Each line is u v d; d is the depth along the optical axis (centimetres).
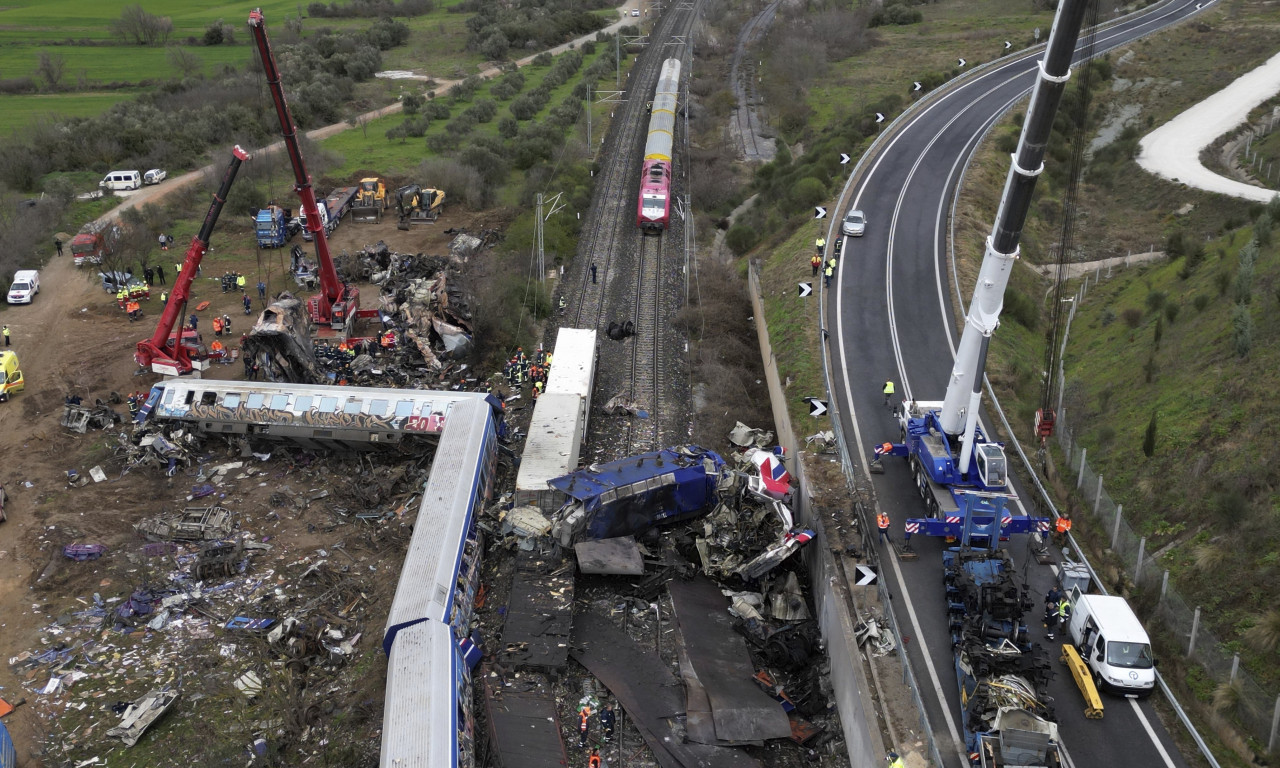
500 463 4647
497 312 5956
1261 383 3897
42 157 9662
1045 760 2555
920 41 13138
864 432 4406
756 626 3591
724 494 4109
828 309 5584
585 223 8031
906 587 3412
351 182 9544
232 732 3158
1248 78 9412
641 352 5809
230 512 4294
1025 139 2920
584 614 3647
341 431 4591
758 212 7912
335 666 3444
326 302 6081
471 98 12762
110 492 4512
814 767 3019
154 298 6869
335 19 18300
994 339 5200
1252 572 3164
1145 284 5909
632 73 12938
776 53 12269
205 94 12050
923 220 6862
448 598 3284
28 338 6209
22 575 3950
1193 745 2733
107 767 3038
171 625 3653
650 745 3038
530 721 3080
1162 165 7925
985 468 3438
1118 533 3469
